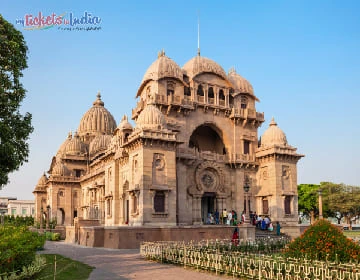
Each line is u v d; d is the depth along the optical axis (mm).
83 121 95500
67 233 54375
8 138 28141
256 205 56250
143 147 44062
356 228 96625
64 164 83125
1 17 28797
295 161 56156
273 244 33062
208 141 60125
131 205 45281
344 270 17484
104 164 62000
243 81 59500
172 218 44188
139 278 20281
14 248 15336
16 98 29156
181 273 21766
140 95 55656
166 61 52562
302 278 17562
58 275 20391
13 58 28594
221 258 21703
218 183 54406
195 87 54312
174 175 45281
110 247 38812
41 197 91812
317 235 20453
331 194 89000
